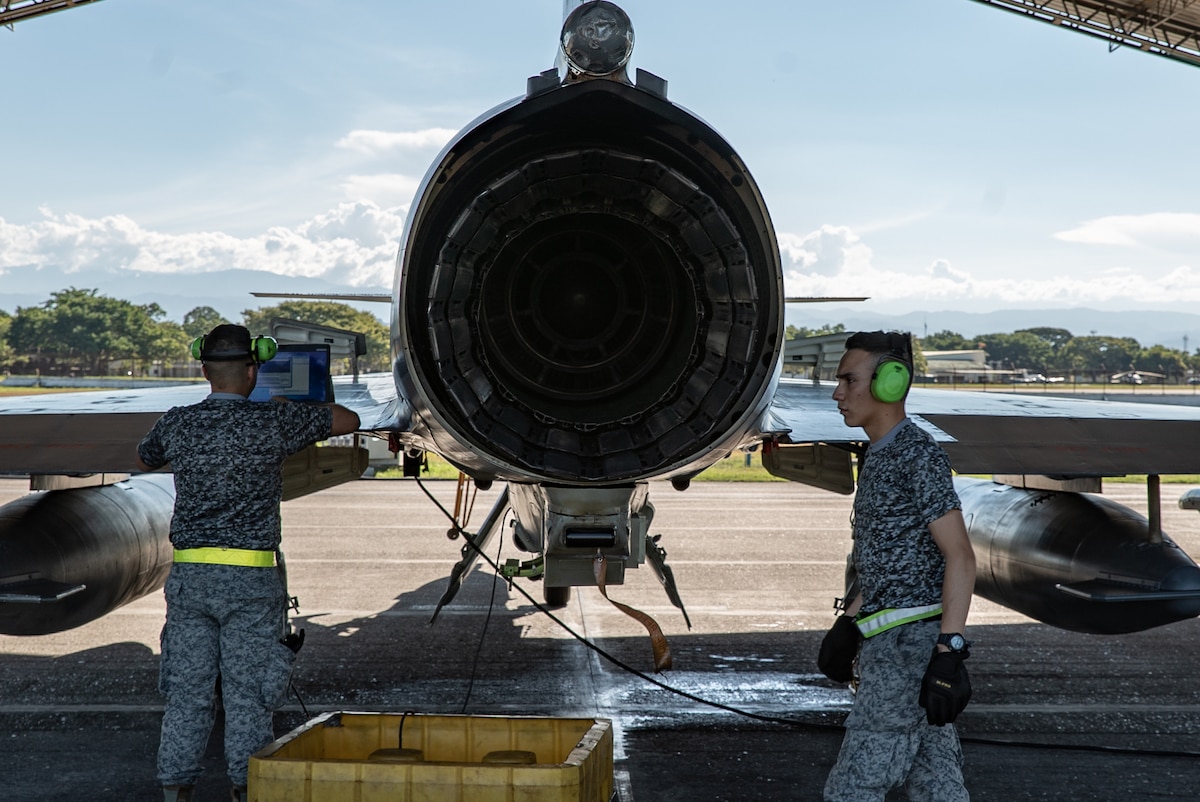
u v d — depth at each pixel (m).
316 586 11.00
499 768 3.56
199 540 4.16
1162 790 5.24
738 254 4.18
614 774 5.36
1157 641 8.80
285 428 4.30
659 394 4.38
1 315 151.62
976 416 6.13
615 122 4.08
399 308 4.01
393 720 4.25
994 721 6.42
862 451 5.62
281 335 5.93
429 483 24.17
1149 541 6.57
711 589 10.84
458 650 8.19
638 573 11.77
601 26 3.77
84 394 6.91
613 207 4.21
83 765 5.53
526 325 4.41
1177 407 7.10
